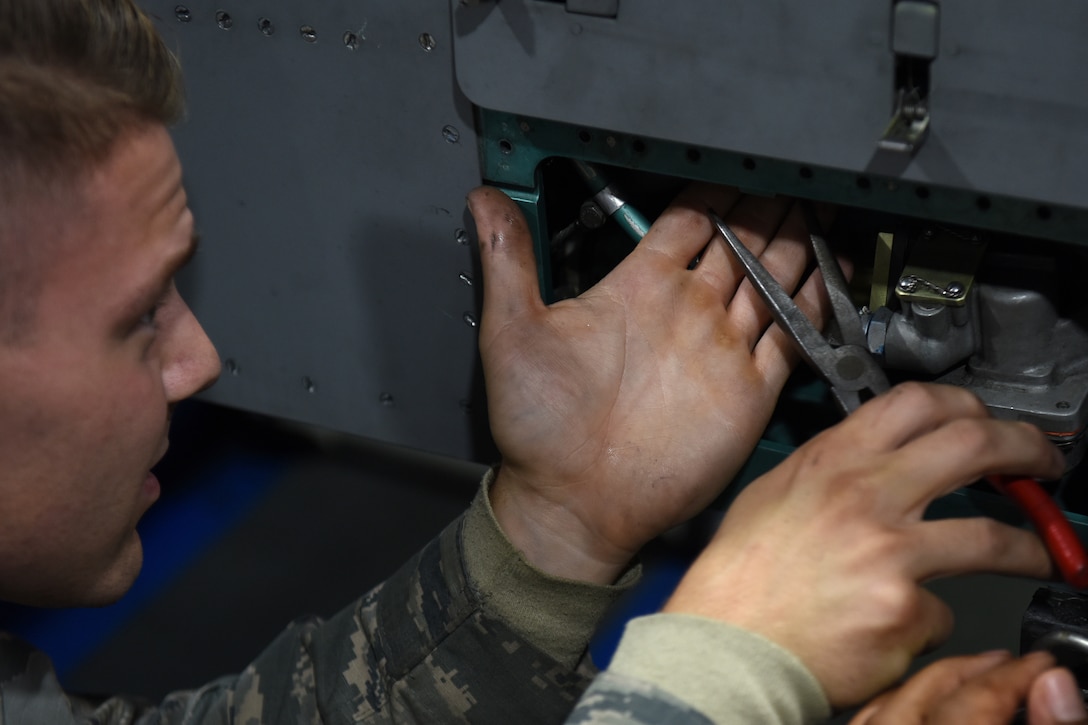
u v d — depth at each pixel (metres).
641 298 1.01
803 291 1.01
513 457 0.99
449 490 1.57
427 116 1.04
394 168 1.08
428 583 0.98
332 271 1.17
